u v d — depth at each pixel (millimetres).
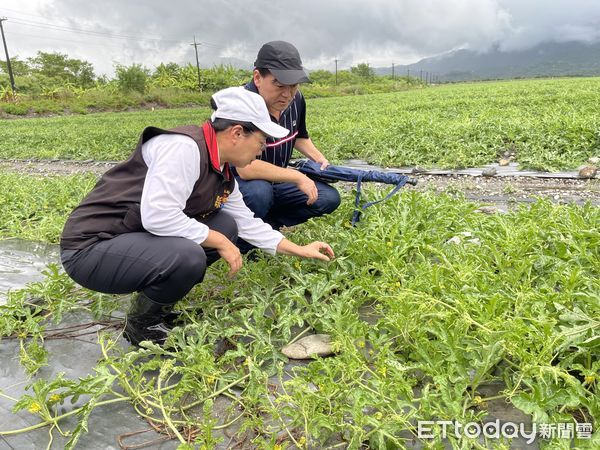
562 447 1780
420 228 3869
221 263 3416
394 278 2967
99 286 2584
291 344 2641
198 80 51062
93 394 2148
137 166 2506
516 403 1935
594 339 2088
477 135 8742
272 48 3100
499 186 6348
